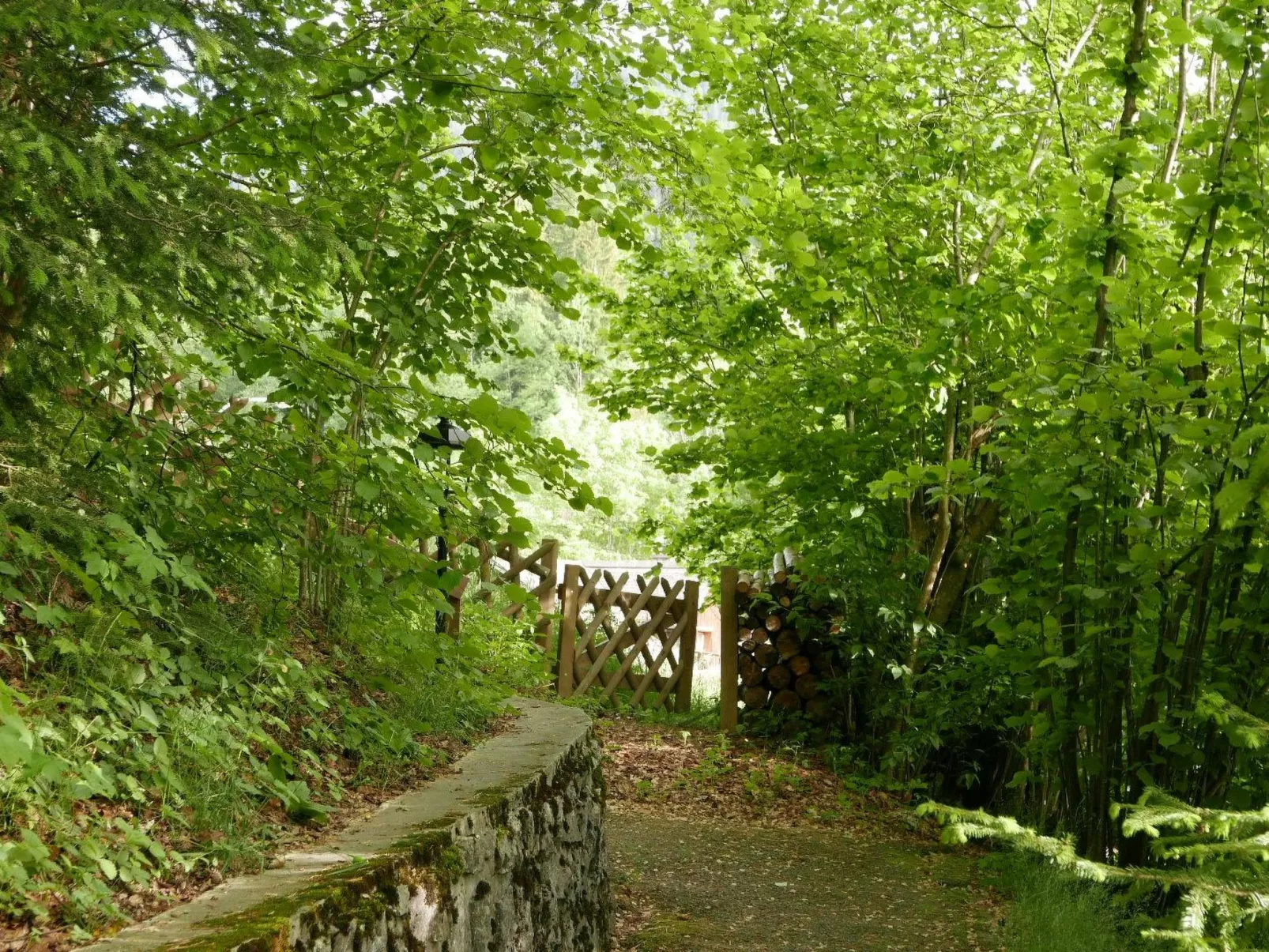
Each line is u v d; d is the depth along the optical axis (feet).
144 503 10.46
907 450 25.35
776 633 29.81
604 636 34.19
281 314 13.29
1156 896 15.24
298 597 13.74
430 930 8.48
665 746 27.22
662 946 14.76
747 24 16.46
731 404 25.86
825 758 26.58
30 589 9.08
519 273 14.65
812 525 25.73
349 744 11.12
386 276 14.55
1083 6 23.34
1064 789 18.39
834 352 23.67
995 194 21.33
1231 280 15.65
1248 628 14.64
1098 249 15.42
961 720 22.99
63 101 8.88
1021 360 21.43
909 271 23.72
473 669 14.70
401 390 10.05
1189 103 19.12
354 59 11.43
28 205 8.20
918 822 22.22
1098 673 15.78
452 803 10.27
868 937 15.70
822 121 23.90
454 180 13.96
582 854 13.38
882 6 24.29
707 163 12.52
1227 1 15.60
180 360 9.73
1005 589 17.25
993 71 23.29
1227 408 14.70
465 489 10.59
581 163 13.17
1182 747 14.67
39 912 6.26
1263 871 6.91
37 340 9.31
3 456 8.75
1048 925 14.92
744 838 20.72
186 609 10.41
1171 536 15.42
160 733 8.77
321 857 8.23
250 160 12.75
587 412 90.58
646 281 27.89
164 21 8.13
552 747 13.53
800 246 14.57
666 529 32.53
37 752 6.70
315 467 11.50
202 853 7.64
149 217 8.48
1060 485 14.92
